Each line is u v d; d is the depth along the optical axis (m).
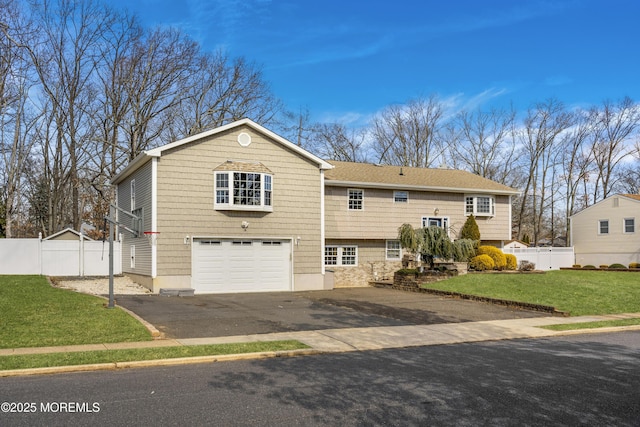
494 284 21.89
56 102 33.69
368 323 14.17
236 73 39.88
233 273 21.73
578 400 6.93
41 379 7.85
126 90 35.94
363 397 6.96
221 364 9.16
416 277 23.25
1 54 28.08
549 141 50.78
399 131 50.91
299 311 16.19
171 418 5.95
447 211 29.47
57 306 14.27
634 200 35.78
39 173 42.72
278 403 6.62
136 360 8.97
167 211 20.61
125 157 36.47
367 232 27.33
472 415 6.23
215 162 21.53
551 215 56.56
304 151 23.16
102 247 25.86
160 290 19.77
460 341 12.00
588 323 14.88
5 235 35.03
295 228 23.05
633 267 32.97
